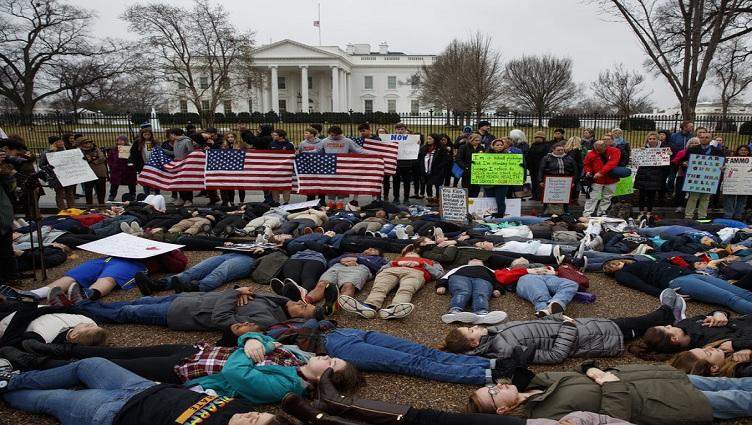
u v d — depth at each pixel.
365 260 6.53
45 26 42.34
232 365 3.62
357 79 78.94
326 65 68.94
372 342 4.33
